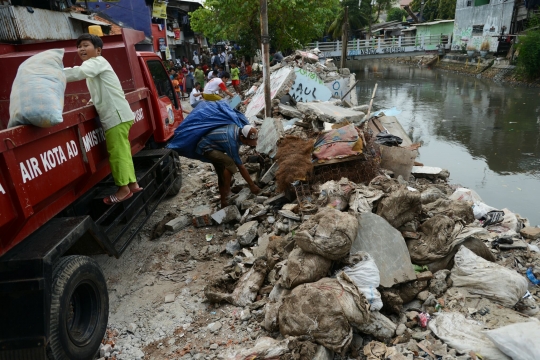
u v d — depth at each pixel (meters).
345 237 3.47
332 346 2.95
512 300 3.40
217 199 6.54
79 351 3.08
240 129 5.79
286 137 5.75
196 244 5.34
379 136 7.79
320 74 13.83
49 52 3.15
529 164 10.08
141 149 5.75
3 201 2.60
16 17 9.51
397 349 3.09
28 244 2.93
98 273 3.41
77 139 3.55
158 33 23.19
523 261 4.30
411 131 13.62
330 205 4.50
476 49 32.47
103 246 3.75
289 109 9.09
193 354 3.39
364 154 5.77
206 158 5.80
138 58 5.95
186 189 7.44
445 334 3.15
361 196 4.53
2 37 9.45
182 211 6.40
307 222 3.74
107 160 4.32
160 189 6.04
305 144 5.59
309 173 5.50
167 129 6.65
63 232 3.11
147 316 3.98
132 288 4.49
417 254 3.92
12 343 2.71
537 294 3.80
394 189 4.54
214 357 3.32
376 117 9.02
